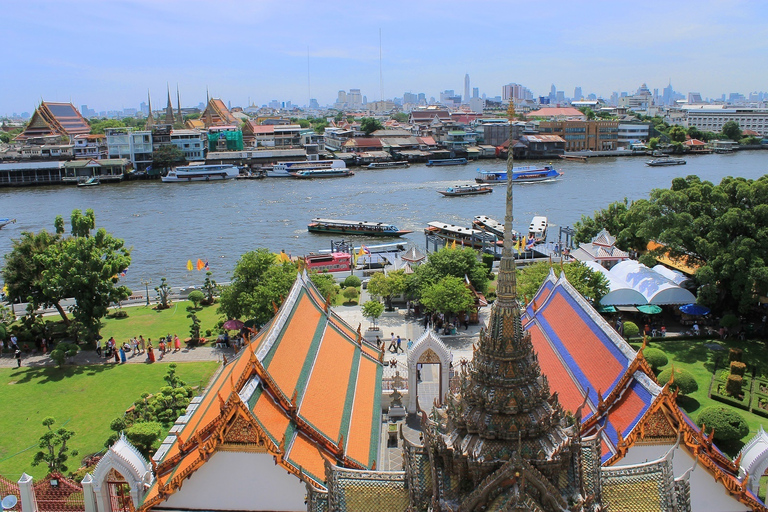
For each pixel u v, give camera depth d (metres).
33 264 76.88
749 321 75.25
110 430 53.16
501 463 23.23
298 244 142.50
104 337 78.00
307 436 36.09
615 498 26.14
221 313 77.88
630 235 94.88
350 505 26.11
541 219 145.75
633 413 33.91
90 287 73.31
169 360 69.44
